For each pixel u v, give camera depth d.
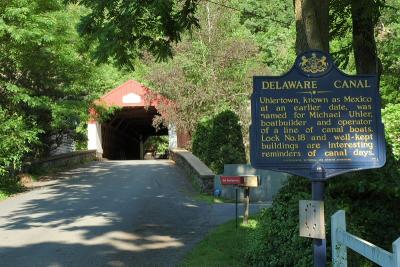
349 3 10.03
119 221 11.50
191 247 9.06
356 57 9.50
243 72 24.47
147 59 23.94
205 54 24.44
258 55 27.33
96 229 10.66
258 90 5.93
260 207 13.52
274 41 31.81
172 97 24.48
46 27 16.17
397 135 10.57
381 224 6.70
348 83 5.87
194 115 24.45
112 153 42.94
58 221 11.57
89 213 12.53
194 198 14.98
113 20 9.44
